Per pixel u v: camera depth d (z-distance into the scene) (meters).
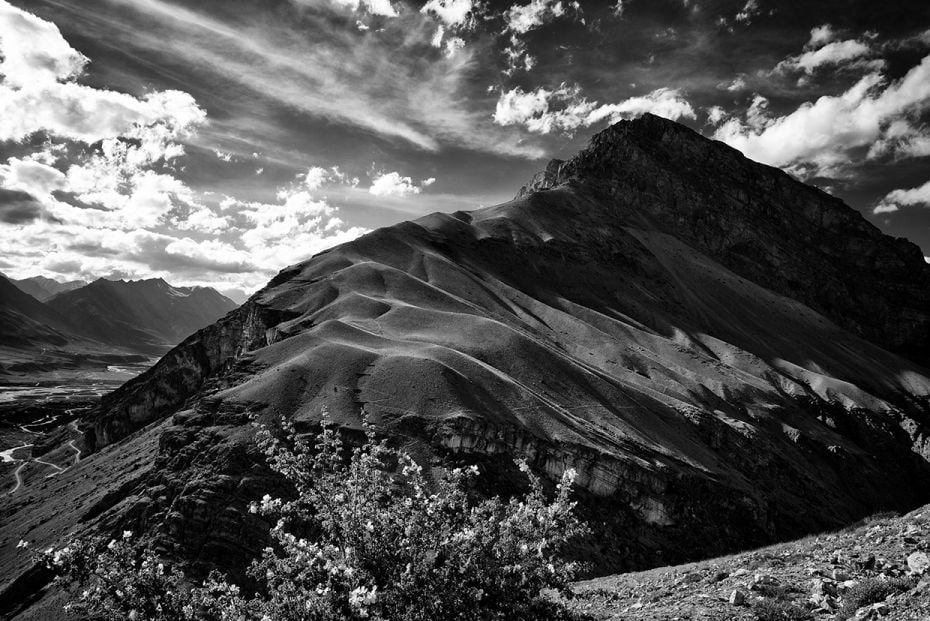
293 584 10.41
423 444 67.19
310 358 78.69
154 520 54.09
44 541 64.50
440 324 110.62
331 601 9.65
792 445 135.88
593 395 101.69
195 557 49.66
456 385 77.25
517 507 11.84
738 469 107.75
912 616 12.38
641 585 22.44
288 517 11.48
